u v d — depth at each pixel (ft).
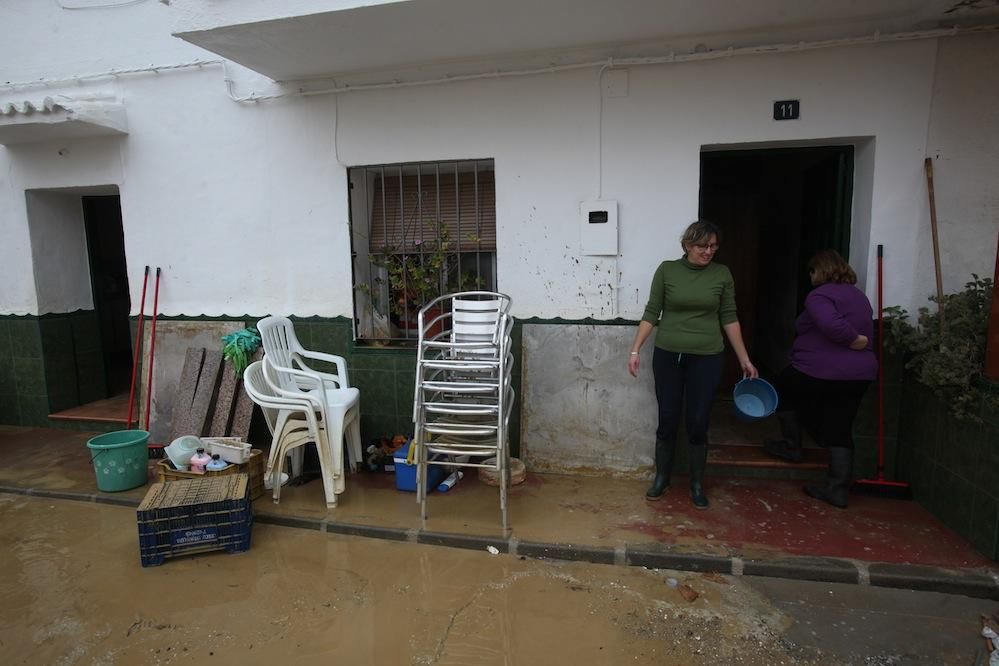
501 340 11.25
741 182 19.20
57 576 10.51
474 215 14.70
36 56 16.57
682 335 11.64
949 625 8.79
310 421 12.32
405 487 13.19
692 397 11.84
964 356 10.40
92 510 13.06
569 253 13.62
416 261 15.21
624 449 13.62
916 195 12.01
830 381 11.36
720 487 12.97
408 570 10.49
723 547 10.50
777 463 13.17
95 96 16.07
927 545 10.39
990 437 9.78
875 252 12.33
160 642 8.77
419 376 11.60
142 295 16.11
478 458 13.67
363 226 15.35
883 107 11.93
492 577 10.23
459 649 8.50
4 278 17.84
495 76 13.42
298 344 14.75
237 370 14.87
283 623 9.14
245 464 12.73
